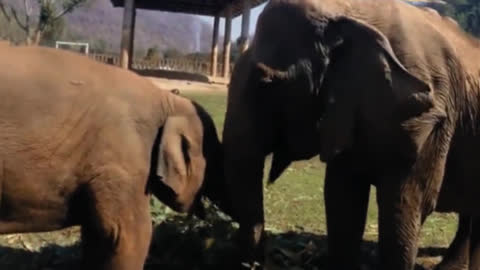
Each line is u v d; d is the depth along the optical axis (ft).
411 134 16.66
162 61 140.67
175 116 15.81
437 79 17.40
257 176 17.81
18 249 20.31
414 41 17.19
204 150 16.48
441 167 17.84
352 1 17.40
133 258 14.93
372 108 16.46
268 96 17.30
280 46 17.06
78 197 14.71
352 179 18.35
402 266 17.72
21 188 14.05
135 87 15.31
